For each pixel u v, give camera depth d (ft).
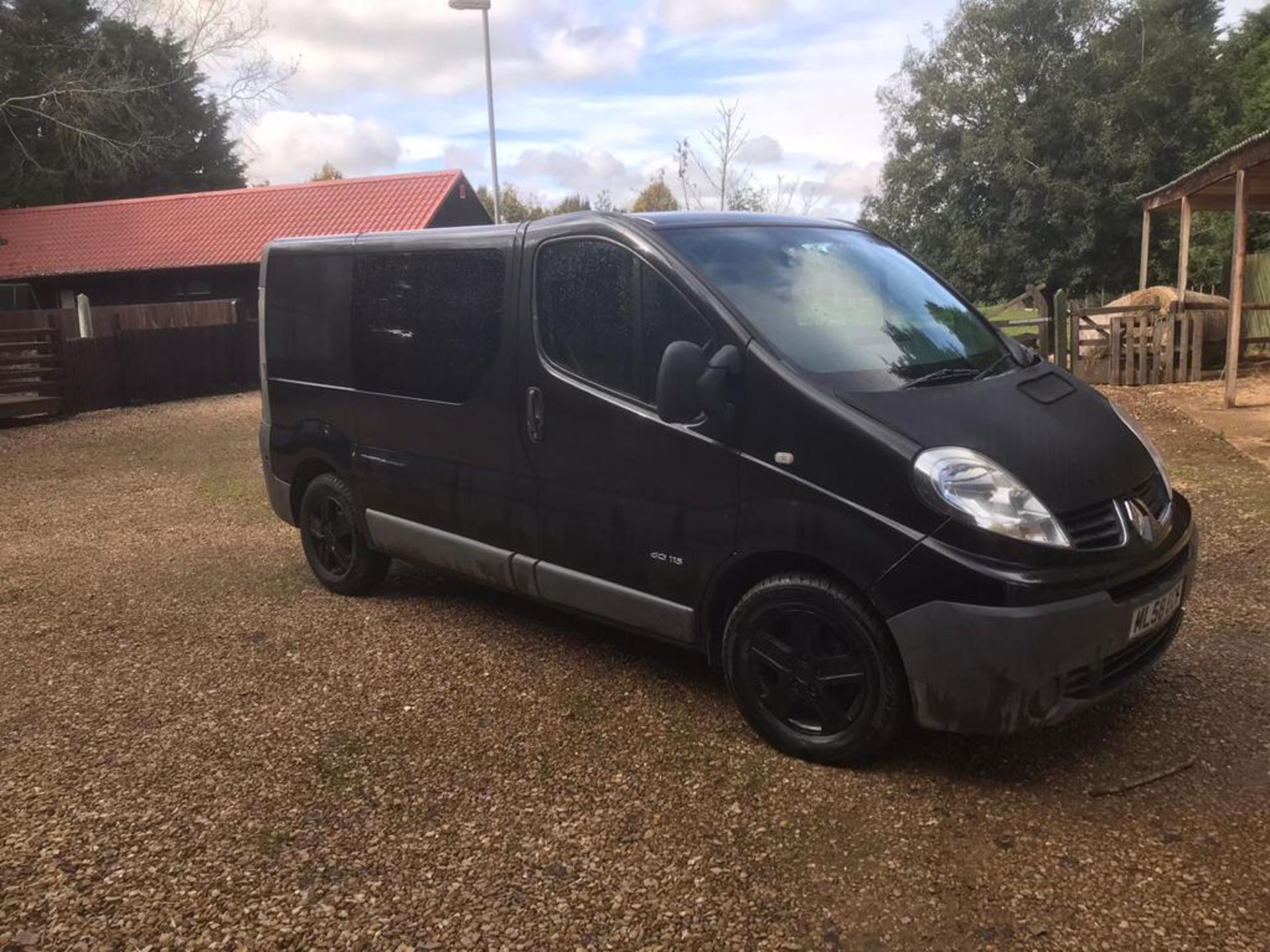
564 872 9.71
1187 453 28.53
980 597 10.10
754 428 11.55
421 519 16.29
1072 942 8.55
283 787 11.49
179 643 16.46
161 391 56.59
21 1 96.32
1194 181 44.16
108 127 97.71
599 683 14.21
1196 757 11.48
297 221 89.40
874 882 9.45
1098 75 102.99
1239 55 126.11
